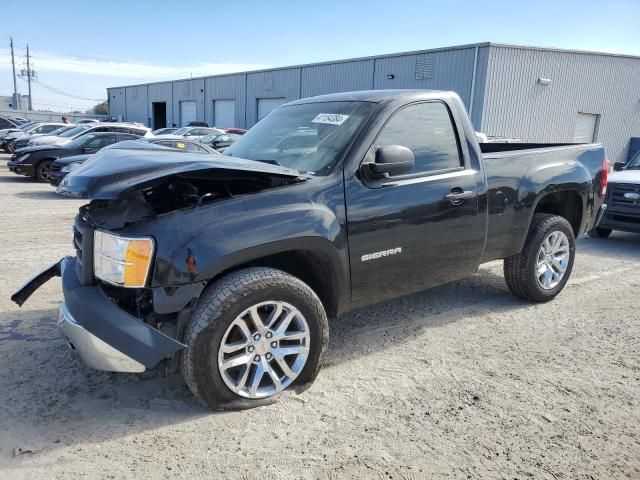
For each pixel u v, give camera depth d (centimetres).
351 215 351
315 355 341
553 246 519
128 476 264
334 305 363
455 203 408
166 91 5112
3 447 284
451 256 418
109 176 288
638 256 767
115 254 294
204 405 316
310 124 408
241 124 4112
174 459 278
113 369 288
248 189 348
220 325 300
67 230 852
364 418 318
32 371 368
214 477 265
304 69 3453
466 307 516
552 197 537
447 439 299
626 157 3128
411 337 442
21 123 3556
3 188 1402
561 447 293
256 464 275
